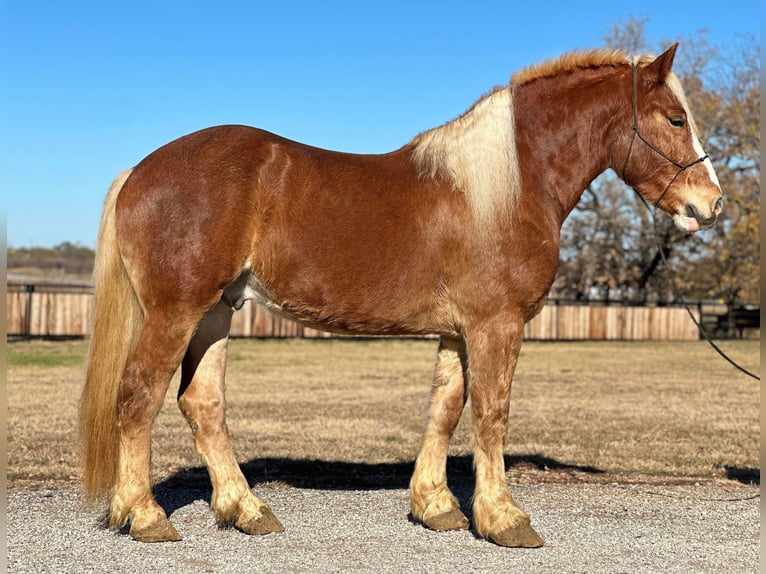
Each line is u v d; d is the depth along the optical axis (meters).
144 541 4.45
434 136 4.80
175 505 5.32
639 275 32.22
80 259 59.19
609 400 12.36
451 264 4.60
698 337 27.31
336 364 17.78
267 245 4.54
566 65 5.01
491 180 4.54
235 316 23.39
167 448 7.61
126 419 4.44
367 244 4.57
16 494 5.55
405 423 9.70
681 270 32.72
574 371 17.14
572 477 6.51
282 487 6.04
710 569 4.18
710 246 30.05
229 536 4.62
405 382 14.58
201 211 4.38
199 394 4.84
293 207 4.53
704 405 11.87
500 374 4.55
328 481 6.34
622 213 31.36
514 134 4.70
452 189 4.62
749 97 28.83
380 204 4.62
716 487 6.17
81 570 3.99
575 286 33.66
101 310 4.53
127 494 4.48
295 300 4.64
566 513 5.26
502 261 4.52
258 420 9.82
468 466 6.97
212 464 4.82
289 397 12.30
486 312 4.55
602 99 4.95
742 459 7.51
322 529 4.80
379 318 4.68
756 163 28.78
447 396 5.00
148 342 4.42
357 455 7.54
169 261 4.37
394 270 4.60
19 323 21.14
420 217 4.61
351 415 10.39
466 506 5.48
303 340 23.73
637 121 4.95
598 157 4.98
